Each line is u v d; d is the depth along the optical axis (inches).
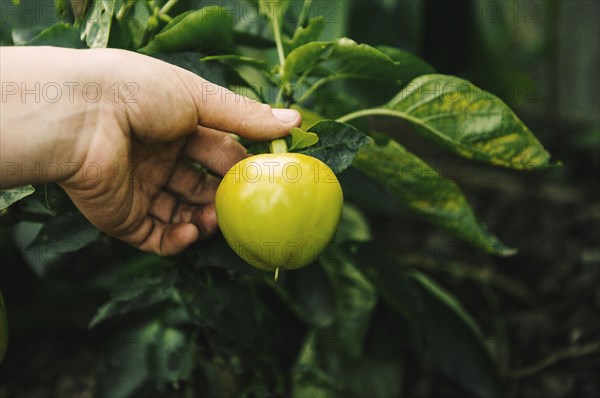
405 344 28.5
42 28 21.6
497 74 40.4
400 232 38.9
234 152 19.5
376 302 27.6
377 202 33.1
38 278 33.6
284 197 15.5
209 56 18.8
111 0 17.3
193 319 20.1
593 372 29.7
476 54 39.6
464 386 27.4
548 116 43.6
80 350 32.1
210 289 20.1
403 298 23.7
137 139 18.0
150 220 19.5
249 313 20.6
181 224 19.1
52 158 16.6
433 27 36.4
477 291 33.2
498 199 41.6
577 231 37.6
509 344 31.3
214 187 20.2
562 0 45.1
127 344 26.3
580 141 44.4
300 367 26.5
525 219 39.2
